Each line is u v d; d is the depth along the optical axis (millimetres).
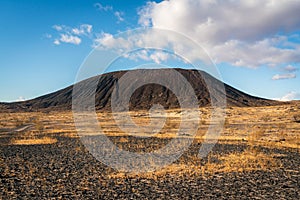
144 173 17234
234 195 13000
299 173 17297
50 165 19797
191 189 13938
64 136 38781
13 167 19109
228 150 26031
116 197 12719
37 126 51344
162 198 12578
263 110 86625
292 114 68812
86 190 13789
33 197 12719
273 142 31422
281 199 12477
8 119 89625
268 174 17000
